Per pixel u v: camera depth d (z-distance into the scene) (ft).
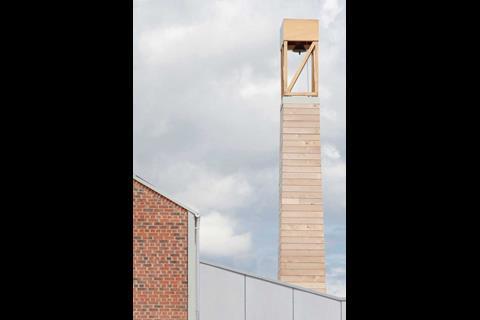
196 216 92.73
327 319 97.04
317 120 130.93
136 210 92.53
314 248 127.65
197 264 92.53
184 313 91.91
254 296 97.04
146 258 92.32
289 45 134.92
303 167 129.90
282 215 128.57
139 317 91.56
